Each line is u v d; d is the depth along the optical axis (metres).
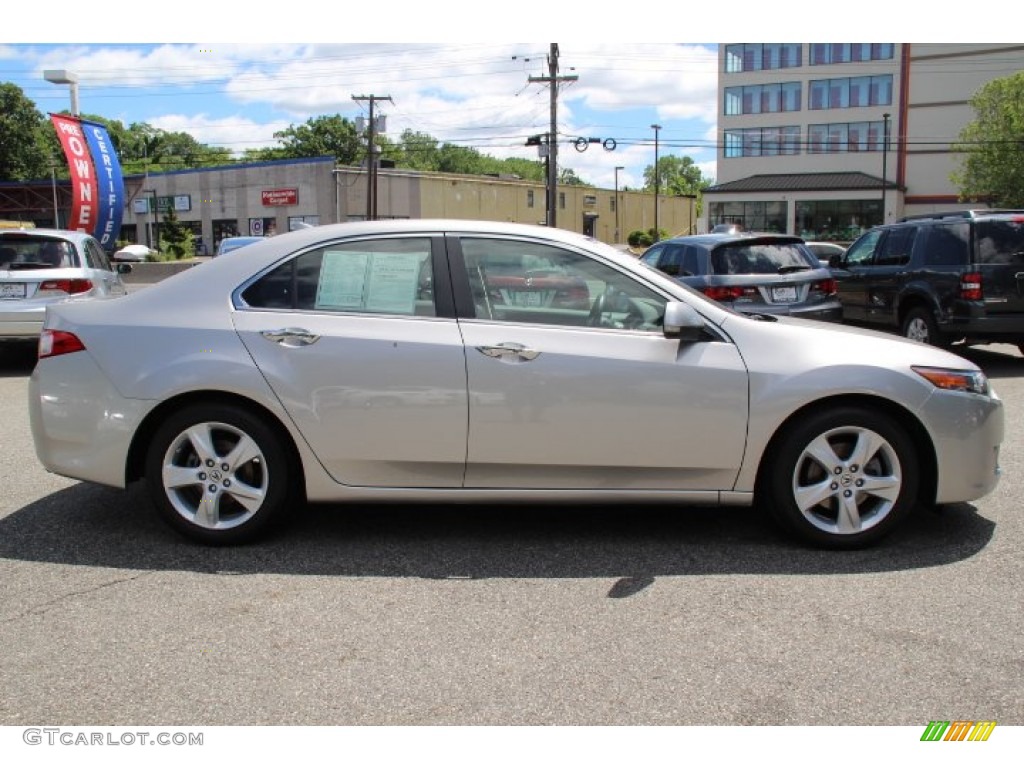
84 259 10.40
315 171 57.25
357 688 3.08
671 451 4.27
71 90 27.09
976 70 61.75
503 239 4.43
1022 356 11.52
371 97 52.47
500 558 4.31
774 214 66.06
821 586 3.96
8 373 10.52
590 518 4.92
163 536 4.59
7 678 3.14
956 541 4.52
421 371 4.22
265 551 4.38
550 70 40.72
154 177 63.59
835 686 3.09
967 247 10.16
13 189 55.19
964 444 4.34
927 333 10.66
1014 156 48.31
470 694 3.04
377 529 4.72
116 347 4.32
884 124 62.53
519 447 4.25
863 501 4.43
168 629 3.53
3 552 4.36
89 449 4.35
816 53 66.00
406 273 4.38
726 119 69.62
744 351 4.29
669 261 10.15
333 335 4.26
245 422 4.28
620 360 4.22
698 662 3.26
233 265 4.45
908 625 3.55
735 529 4.73
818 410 4.30
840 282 12.51
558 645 3.39
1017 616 3.63
